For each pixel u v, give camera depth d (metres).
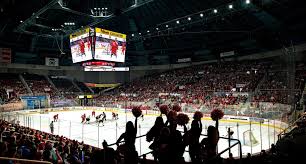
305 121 15.95
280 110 28.89
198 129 4.65
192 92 46.53
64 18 48.00
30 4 38.28
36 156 8.54
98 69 32.44
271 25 40.28
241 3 35.75
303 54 38.44
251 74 44.19
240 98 37.12
